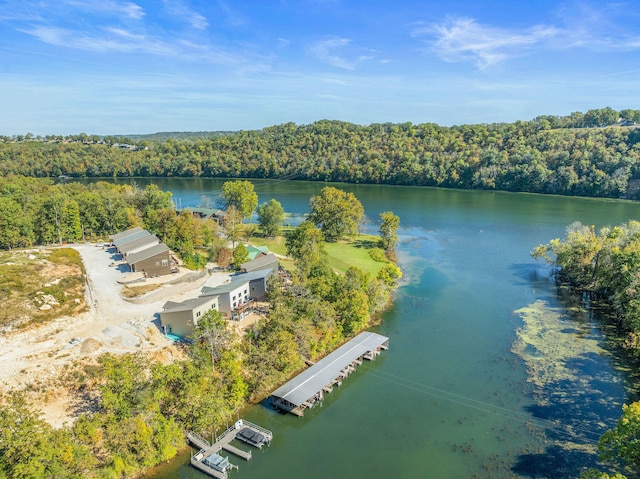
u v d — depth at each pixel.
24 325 64.50
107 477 44.69
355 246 133.12
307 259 88.62
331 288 80.50
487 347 74.75
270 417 57.34
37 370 55.22
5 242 104.56
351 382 65.25
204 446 51.00
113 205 130.62
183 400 52.84
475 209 192.25
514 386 63.66
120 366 50.75
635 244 88.19
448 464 49.41
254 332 68.81
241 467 48.97
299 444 52.66
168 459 49.53
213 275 95.38
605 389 62.28
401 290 100.56
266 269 86.62
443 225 163.50
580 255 99.06
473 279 107.44
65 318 68.81
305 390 59.31
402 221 170.88
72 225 118.94
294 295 77.25
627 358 70.19
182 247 106.81
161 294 81.00
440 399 61.00
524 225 161.12
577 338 77.06
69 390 54.16
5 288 71.81
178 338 66.94
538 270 113.38
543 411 58.06
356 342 72.81
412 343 76.31
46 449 40.84
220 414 54.16
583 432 53.94
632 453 42.75
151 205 148.50
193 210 162.12
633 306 72.44
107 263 96.88
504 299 95.00
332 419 57.16
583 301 93.06
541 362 69.69
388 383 64.88
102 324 69.00
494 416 57.31
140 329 67.50
